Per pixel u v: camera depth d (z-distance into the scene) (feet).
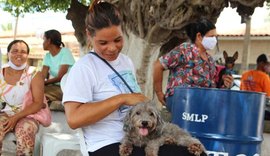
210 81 13.47
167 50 24.99
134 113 7.95
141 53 23.89
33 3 36.06
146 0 22.72
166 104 13.82
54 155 11.05
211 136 9.95
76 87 8.42
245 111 9.92
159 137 8.11
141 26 23.49
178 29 22.26
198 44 13.48
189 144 8.09
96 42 8.48
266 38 66.90
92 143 8.61
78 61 8.74
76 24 29.17
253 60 68.95
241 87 27.12
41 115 12.95
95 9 8.48
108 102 8.11
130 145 8.11
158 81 14.11
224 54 23.29
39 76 13.30
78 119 8.16
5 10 39.01
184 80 13.29
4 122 12.50
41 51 68.80
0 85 13.15
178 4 20.99
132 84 9.00
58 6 35.01
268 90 26.17
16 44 13.16
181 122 10.55
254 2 21.34
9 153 14.11
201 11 21.26
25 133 12.24
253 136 10.18
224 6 21.89
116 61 8.96
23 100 13.17
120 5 23.84
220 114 9.91
